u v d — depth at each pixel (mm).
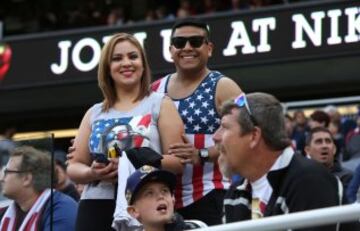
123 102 11203
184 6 40938
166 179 9617
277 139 8719
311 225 6816
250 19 33375
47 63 38406
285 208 8570
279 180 8695
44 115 39438
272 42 33031
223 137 8914
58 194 11359
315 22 32312
